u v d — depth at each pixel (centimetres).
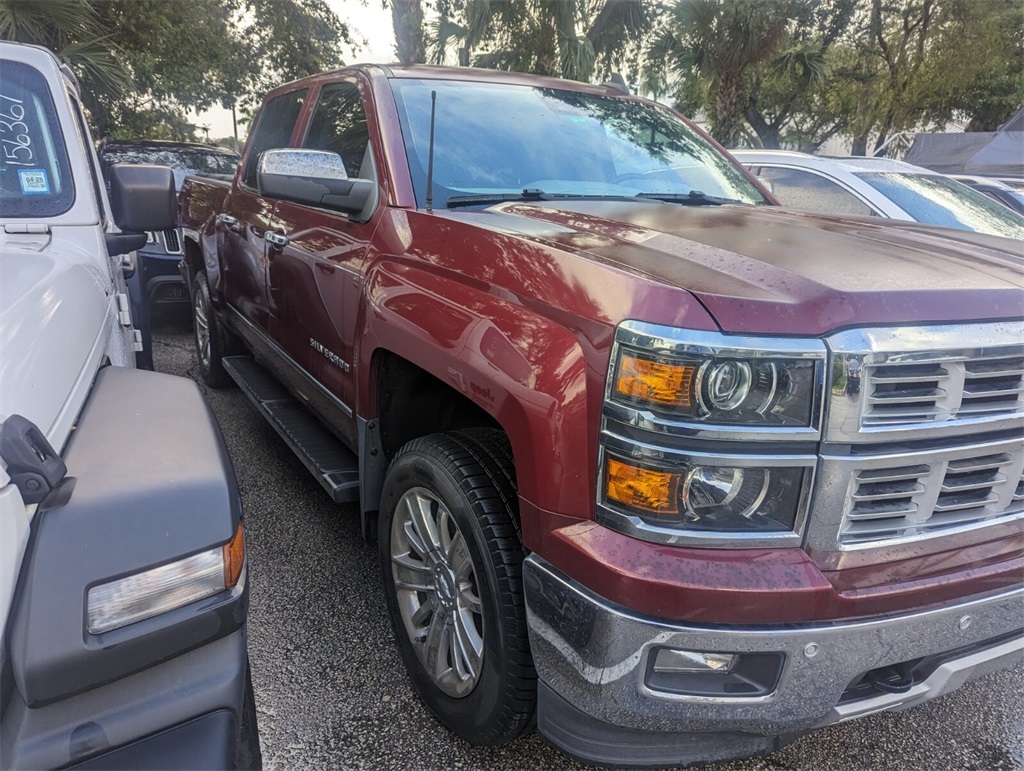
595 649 155
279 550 332
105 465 141
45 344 154
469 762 216
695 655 155
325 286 288
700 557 150
